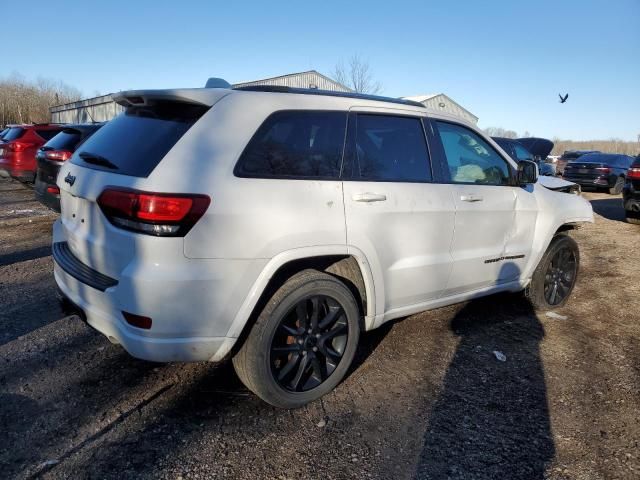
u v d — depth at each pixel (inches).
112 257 99.8
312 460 97.5
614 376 136.7
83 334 149.2
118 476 91.0
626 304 199.6
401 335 158.1
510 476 94.9
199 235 95.3
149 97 111.5
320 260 119.0
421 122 139.9
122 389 119.9
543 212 171.8
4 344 140.9
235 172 101.1
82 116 1638.8
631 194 402.3
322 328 116.6
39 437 100.7
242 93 109.1
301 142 112.8
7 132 459.8
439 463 97.8
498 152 161.2
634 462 100.0
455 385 128.2
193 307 96.7
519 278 170.4
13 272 211.6
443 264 139.5
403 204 126.6
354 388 125.0
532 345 155.1
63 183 120.4
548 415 116.0
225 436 103.9
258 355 106.2
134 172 99.5
